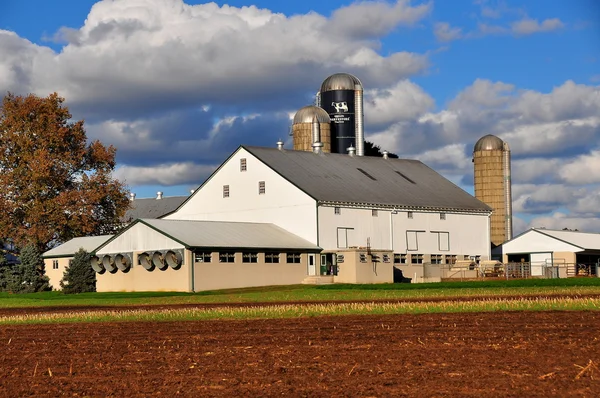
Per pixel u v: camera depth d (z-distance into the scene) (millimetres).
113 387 26359
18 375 28734
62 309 60969
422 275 99938
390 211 98188
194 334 39656
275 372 28141
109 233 109062
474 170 123125
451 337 35812
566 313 45781
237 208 98312
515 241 109125
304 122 115938
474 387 25156
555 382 25672
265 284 86375
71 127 106625
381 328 40125
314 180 96375
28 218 101688
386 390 25047
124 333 41062
